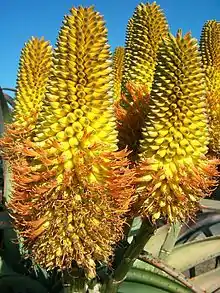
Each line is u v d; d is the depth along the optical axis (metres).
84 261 0.28
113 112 0.29
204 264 0.67
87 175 0.27
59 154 0.28
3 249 0.40
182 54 0.30
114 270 0.33
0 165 0.56
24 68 0.39
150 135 0.31
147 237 0.32
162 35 0.43
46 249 0.28
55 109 0.28
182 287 0.35
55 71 0.28
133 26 0.43
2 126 0.44
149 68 0.42
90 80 0.28
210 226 0.52
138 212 0.31
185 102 0.30
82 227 0.27
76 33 0.27
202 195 0.31
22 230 0.29
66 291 0.31
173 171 0.30
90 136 0.28
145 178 0.30
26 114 0.38
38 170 0.28
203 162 0.31
